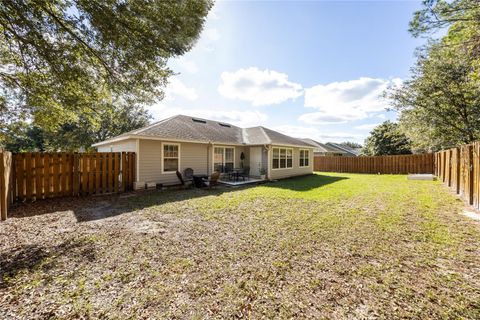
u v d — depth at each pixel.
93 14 4.21
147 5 4.44
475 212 5.79
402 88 12.43
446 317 2.09
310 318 2.08
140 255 3.42
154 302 2.33
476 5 5.53
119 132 24.36
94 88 6.13
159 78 5.79
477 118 9.84
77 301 2.34
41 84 6.18
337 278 2.77
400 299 2.36
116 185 9.20
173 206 6.72
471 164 6.50
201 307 2.25
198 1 4.82
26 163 7.11
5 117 8.29
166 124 12.31
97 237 4.17
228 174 13.55
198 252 3.54
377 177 15.91
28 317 2.10
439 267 3.04
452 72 9.91
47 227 4.76
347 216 5.57
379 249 3.62
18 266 3.06
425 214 5.68
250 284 2.64
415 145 14.37
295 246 3.76
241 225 4.91
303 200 7.62
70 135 22.62
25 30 4.35
